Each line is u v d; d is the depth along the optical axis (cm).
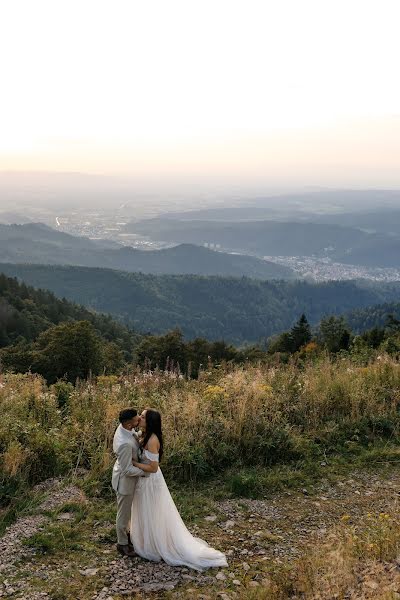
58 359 3428
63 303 10569
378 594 372
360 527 541
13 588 430
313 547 491
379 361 1130
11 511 570
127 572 461
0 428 717
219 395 847
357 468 714
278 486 652
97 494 618
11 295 9062
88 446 712
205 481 666
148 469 479
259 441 727
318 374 1016
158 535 479
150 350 4228
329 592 390
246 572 462
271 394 855
